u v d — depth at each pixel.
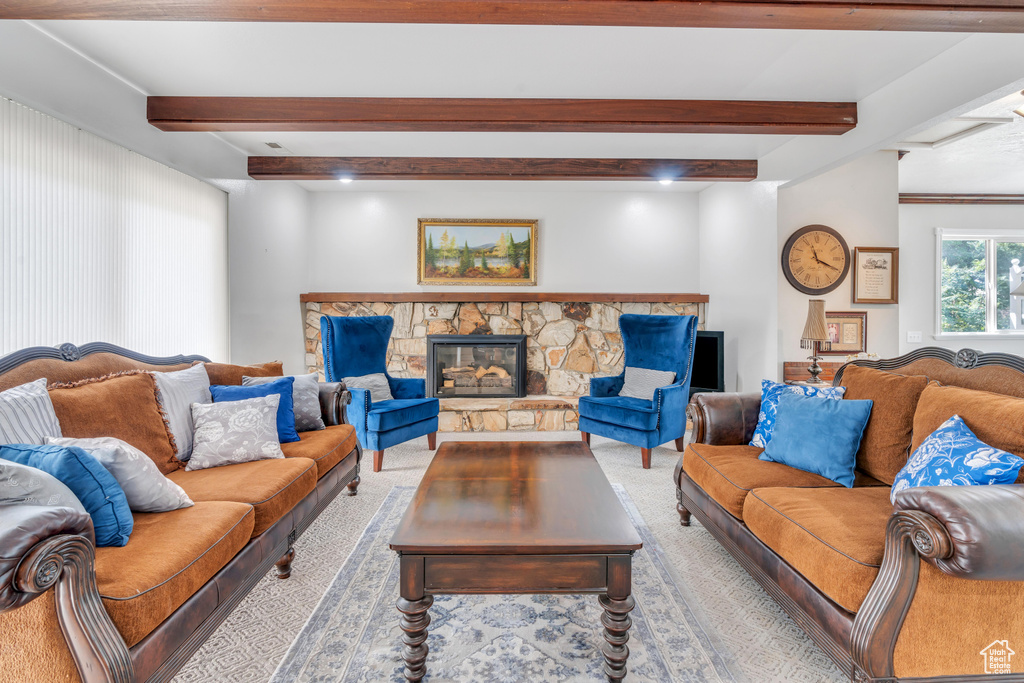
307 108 2.95
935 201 5.48
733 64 2.59
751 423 2.63
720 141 3.78
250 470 2.18
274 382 2.75
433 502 1.81
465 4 1.81
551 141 3.74
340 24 2.21
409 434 3.83
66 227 2.58
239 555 1.71
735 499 2.03
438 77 2.71
